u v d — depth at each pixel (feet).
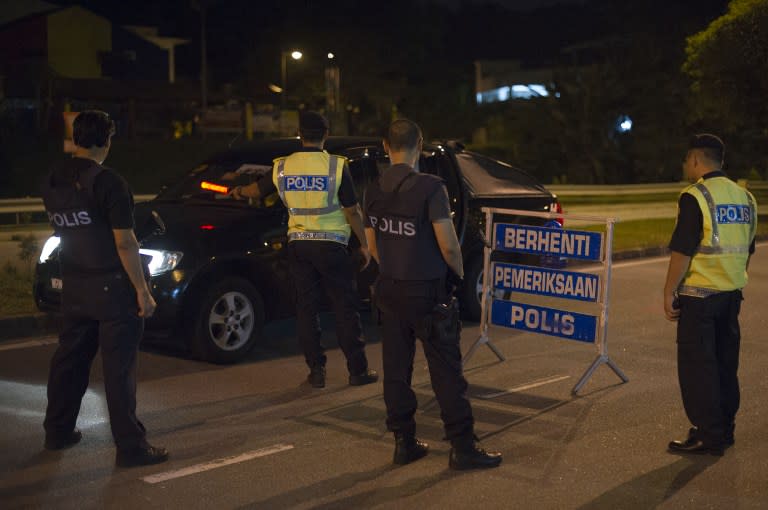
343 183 21.17
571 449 17.60
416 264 15.96
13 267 35.17
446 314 15.99
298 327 22.03
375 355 25.35
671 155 110.32
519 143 119.14
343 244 21.59
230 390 21.65
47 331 27.37
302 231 21.43
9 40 146.72
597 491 15.48
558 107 114.83
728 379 17.53
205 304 23.43
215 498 15.15
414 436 16.94
